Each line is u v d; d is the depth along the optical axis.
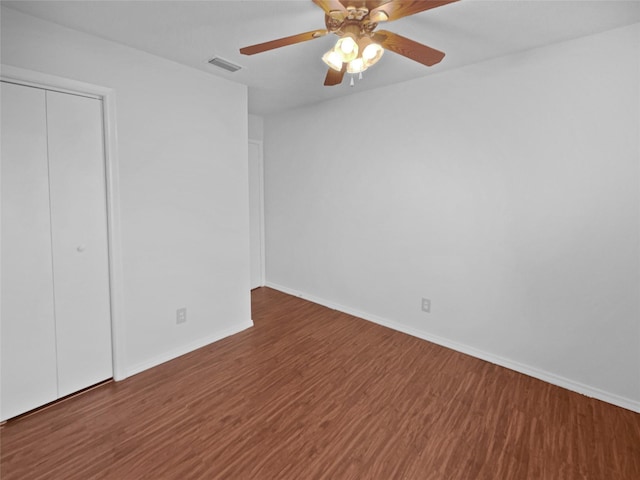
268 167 4.25
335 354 2.68
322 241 3.73
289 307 3.73
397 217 3.04
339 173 3.46
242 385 2.25
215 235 2.83
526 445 1.73
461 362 2.57
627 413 1.98
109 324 2.26
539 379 2.34
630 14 1.75
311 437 1.77
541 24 1.87
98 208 2.15
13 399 1.89
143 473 1.54
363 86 2.98
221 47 2.18
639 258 1.93
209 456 1.64
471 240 2.60
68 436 1.76
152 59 2.30
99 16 1.79
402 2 1.36
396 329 3.16
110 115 2.12
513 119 2.31
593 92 2.00
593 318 2.11
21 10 1.73
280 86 2.97
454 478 1.53
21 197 1.85
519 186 2.33
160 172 2.41
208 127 2.69
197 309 2.75
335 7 1.43
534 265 2.31
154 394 2.14
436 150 2.72
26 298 1.91
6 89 1.77
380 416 1.94
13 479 1.50
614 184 1.97
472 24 1.86
